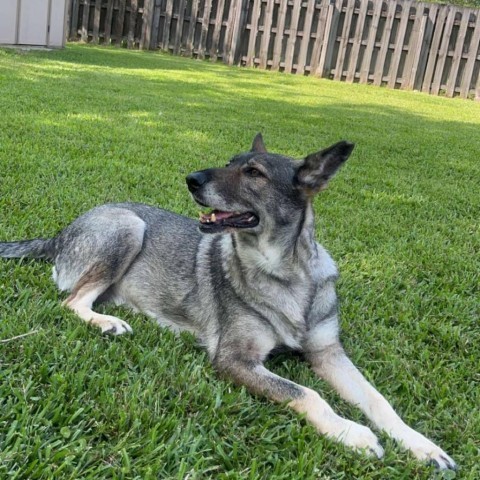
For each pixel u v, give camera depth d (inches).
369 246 97.0
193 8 336.8
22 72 200.7
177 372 61.0
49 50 278.1
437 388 64.3
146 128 147.9
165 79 240.7
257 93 239.6
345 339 71.9
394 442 57.3
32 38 271.9
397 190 126.5
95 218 75.9
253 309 65.3
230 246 68.9
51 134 127.2
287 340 66.1
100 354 61.0
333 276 69.7
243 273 66.5
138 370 60.7
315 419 57.4
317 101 241.4
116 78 222.7
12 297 68.5
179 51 346.9
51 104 157.3
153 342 66.3
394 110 244.8
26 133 125.3
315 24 327.3
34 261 77.4
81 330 64.6
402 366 67.6
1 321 62.9
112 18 346.9
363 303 79.4
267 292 65.5
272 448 53.9
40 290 72.2
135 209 79.3
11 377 55.3
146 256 75.3
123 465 49.6
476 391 64.8
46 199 93.4
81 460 49.1
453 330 75.3
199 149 133.6
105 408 54.0
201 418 55.4
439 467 55.1
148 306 73.8
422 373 66.8
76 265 74.2
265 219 66.9
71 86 188.7
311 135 167.6
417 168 148.9
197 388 58.5
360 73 328.2
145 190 104.8
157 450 50.9
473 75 314.7
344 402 62.4
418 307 80.7
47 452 49.0
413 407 62.2
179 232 76.1
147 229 77.0
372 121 208.5
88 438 51.2
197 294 70.5
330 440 55.5
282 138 157.3
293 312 65.9
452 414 61.7
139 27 348.5
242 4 329.1
